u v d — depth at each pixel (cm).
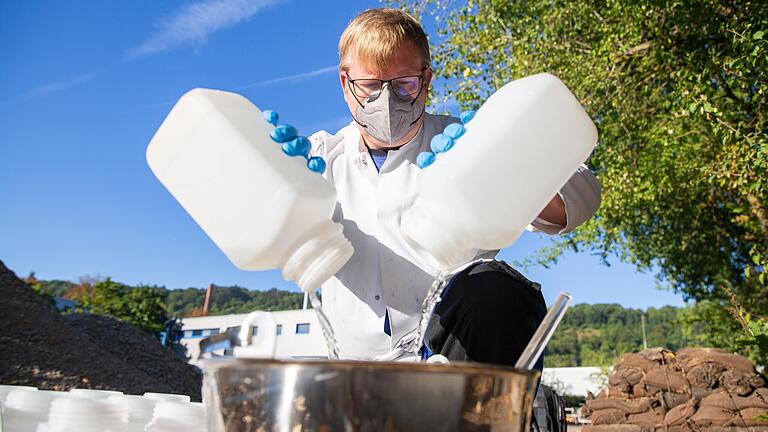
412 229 126
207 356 98
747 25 479
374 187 180
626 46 652
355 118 170
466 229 121
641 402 425
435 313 154
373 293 173
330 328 115
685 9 583
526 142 124
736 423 378
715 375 413
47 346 832
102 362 866
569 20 754
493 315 142
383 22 163
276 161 122
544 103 127
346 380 77
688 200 857
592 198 159
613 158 775
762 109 526
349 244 119
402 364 77
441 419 78
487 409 82
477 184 120
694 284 1066
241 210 120
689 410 404
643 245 1065
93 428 116
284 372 79
